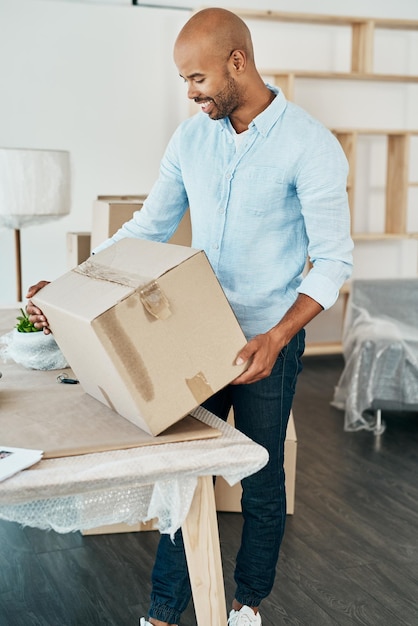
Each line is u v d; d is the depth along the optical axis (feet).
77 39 16.78
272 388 6.30
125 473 4.43
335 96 19.13
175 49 5.78
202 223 6.38
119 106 17.30
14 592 7.97
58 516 4.71
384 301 13.89
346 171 6.01
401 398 13.11
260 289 6.22
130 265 5.18
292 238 6.23
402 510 10.25
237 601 6.67
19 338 6.36
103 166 17.40
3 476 4.27
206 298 4.83
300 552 8.99
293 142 5.93
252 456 4.73
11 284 16.97
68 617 7.52
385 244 20.07
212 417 5.35
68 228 17.29
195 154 6.36
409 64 19.72
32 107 16.71
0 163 10.68
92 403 5.51
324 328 19.79
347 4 18.89
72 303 4.95
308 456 12.19
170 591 6.28
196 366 4.87
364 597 8.02
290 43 18.53
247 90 5.91
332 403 14.98
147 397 4.76
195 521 5.08
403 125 19.86
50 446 4.69
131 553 8.84
